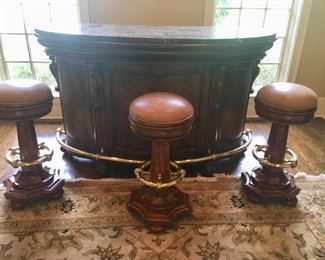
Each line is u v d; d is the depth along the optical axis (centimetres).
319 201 162
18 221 142
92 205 155
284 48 277
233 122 186
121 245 130
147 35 149
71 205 154
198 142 179
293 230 141
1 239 131
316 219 149
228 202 160
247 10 264
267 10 265
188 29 186
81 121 180
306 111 132
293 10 261
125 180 178
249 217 149
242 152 206
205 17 244
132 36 141
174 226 142
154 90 159
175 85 158
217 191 169
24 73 270
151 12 239
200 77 159
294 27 261
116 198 161
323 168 197
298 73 276
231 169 195
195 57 145
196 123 173
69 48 149
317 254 128
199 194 166
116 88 161
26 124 144
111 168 185
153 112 115
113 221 144
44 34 150
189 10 241
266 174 160
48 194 153
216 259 124
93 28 173
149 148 176
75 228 139
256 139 239
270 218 149
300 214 152
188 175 185
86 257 124
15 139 227
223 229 141
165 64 148
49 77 274
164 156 133
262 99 140
